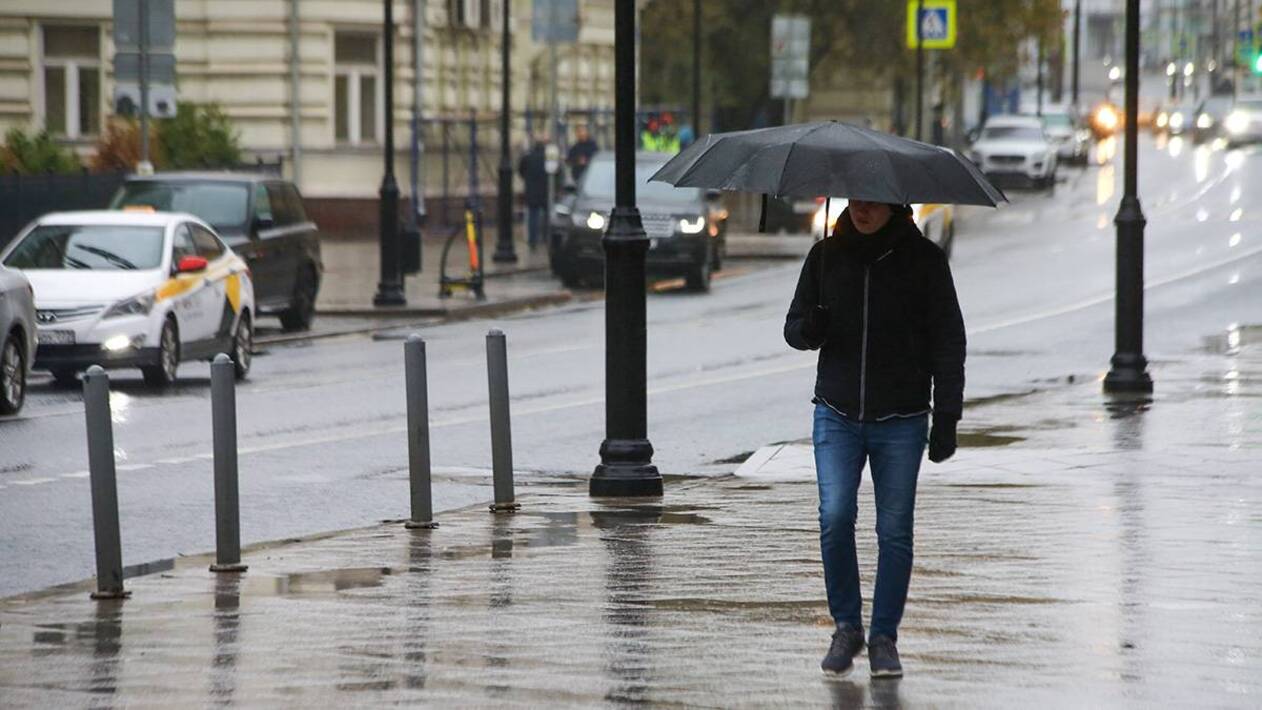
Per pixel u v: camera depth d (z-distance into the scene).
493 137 120.56
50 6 103.44
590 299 79.50
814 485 33.44
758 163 18.81
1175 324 64.12
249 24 104.62
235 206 63.25
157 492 33.22
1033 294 76.25
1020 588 23.53
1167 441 38.00
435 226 110.56
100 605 23.31
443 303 73.19
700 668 19.56
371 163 107.38
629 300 32.16
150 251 51.75
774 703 18.08
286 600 23.44
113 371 56.12
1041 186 154.00
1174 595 23.06
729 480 34.22
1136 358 46.19
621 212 32.12
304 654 20.36
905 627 21.36
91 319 49.41
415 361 29.00
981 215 127.06
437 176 111.62
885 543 19.17
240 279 54.50
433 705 18.06
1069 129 191.75
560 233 84.75
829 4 150.25
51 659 20.23
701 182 19.03
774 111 156.38
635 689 18.67
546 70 132.12
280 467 36.16
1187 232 105.12
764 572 25.00
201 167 92.12
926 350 19.23
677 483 34.06
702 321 68.31
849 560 19.33
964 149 191.25
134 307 49.78
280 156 103.00
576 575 24.91
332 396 47.84
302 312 66.50
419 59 104.56
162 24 64.31
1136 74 45.50
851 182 18.48
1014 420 41.53
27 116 103.88
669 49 154.12
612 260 32.12
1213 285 77.44
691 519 29.59
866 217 19.09
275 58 104.81
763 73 154.50
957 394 18.95
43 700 18.39
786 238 112.38
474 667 19.64
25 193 75.06
